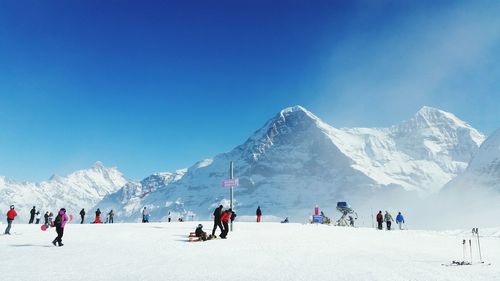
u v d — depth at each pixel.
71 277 13.22
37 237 25.80
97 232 28.83
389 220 41.84
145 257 17.73
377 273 14.05
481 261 17.22
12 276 13.30
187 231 29.78
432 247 23.55
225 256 18.19
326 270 14.69
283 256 18.30
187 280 12.86
